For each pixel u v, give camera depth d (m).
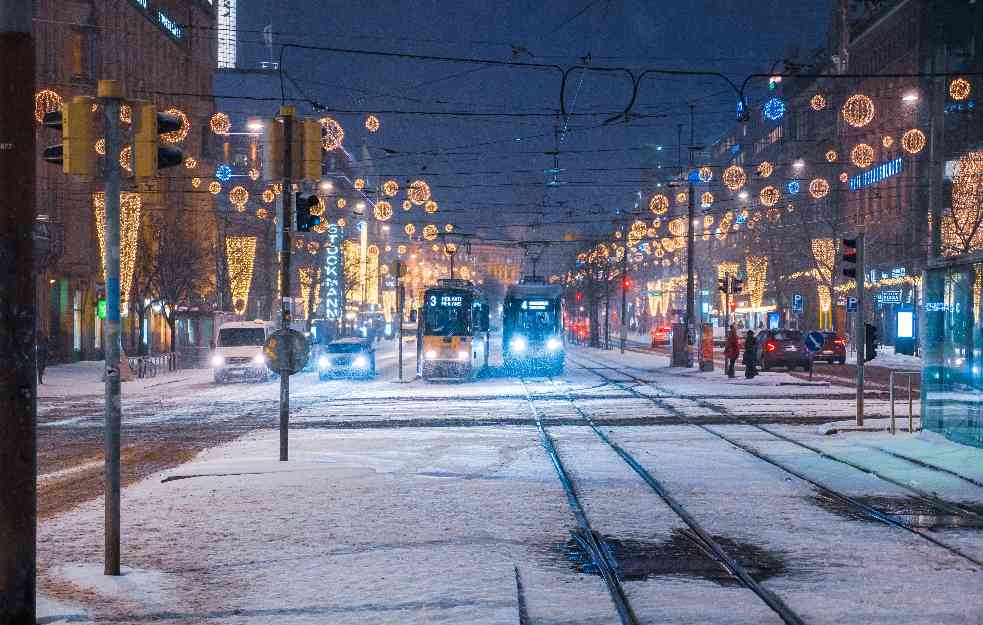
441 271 193.50
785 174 88.94
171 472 14.88
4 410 7.20
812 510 11.95
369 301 119.00
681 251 104.88
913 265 63.72
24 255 7.31
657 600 7.87
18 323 7.26
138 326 63.97
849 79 77.56
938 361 18.94
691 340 49.78
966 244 47.72
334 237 90.75
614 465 15.94
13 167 7.31
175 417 26.45
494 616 7.20
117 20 60.12
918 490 13.38
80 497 13.56
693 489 13.53
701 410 26.69
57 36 53.19
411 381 43.06
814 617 7.32
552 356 46.44
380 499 12.62
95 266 55.91
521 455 17.25
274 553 9.55
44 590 8.26
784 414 25.39
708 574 8.78
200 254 60.06
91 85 54.12
